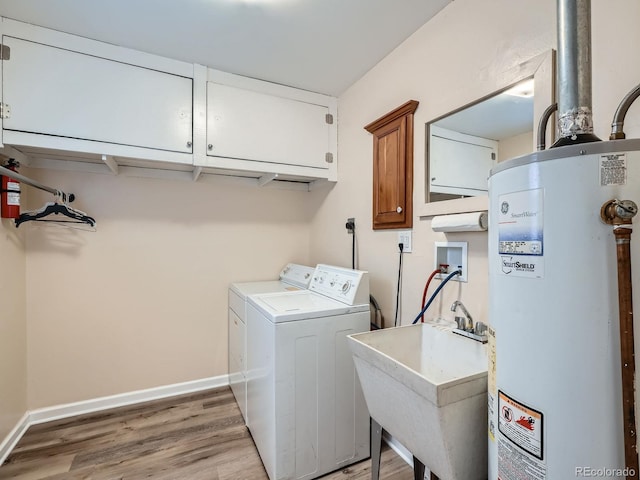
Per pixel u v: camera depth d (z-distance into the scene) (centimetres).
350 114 232
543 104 109
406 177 171
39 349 207
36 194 206
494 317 83
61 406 213
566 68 75
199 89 204
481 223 125
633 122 89
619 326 60
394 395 107
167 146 196
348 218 234
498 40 126
